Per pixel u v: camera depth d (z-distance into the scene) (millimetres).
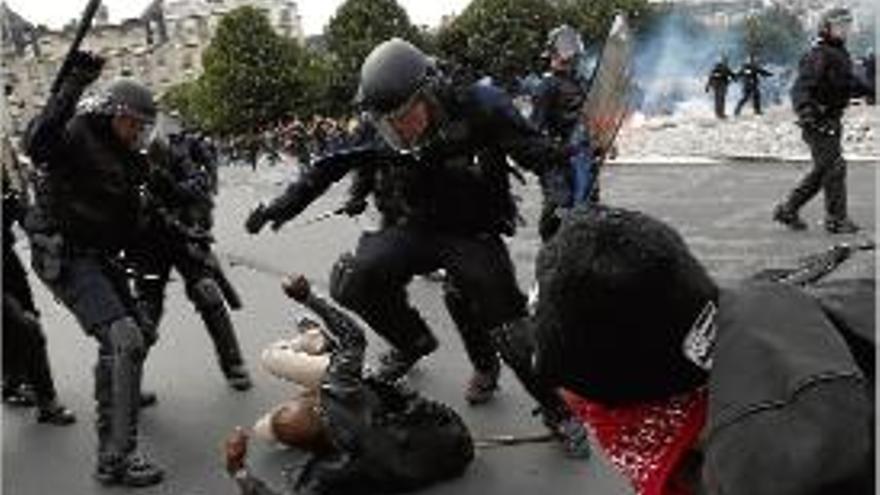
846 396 1549
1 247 6586
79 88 5367
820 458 1508
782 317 1652
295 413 5332
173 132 7238
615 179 19047
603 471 5375
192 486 5672
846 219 11047
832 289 1829
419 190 5445
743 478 1534
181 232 6855
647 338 1707
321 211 15898
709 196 15266
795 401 1552
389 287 5727
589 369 1754
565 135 8211
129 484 5711
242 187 28703
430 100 5137
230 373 7340
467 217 5422
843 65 10805
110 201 5562
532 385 5441
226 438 6395
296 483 5273
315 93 79750
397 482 5211
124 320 5590
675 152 23484
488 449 5773
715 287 1752
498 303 5332
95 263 5613
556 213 3721
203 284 7207
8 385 7340
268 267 11500
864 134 19531
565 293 1709
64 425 6906
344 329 5176
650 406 1798
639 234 1705
